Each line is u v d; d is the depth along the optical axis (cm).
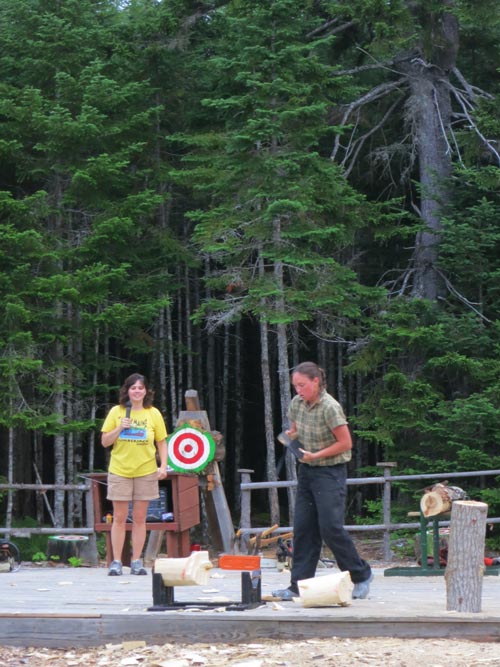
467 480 3266
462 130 3594
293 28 3109
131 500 1822
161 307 3309
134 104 3519
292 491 3152
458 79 3753
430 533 2398
